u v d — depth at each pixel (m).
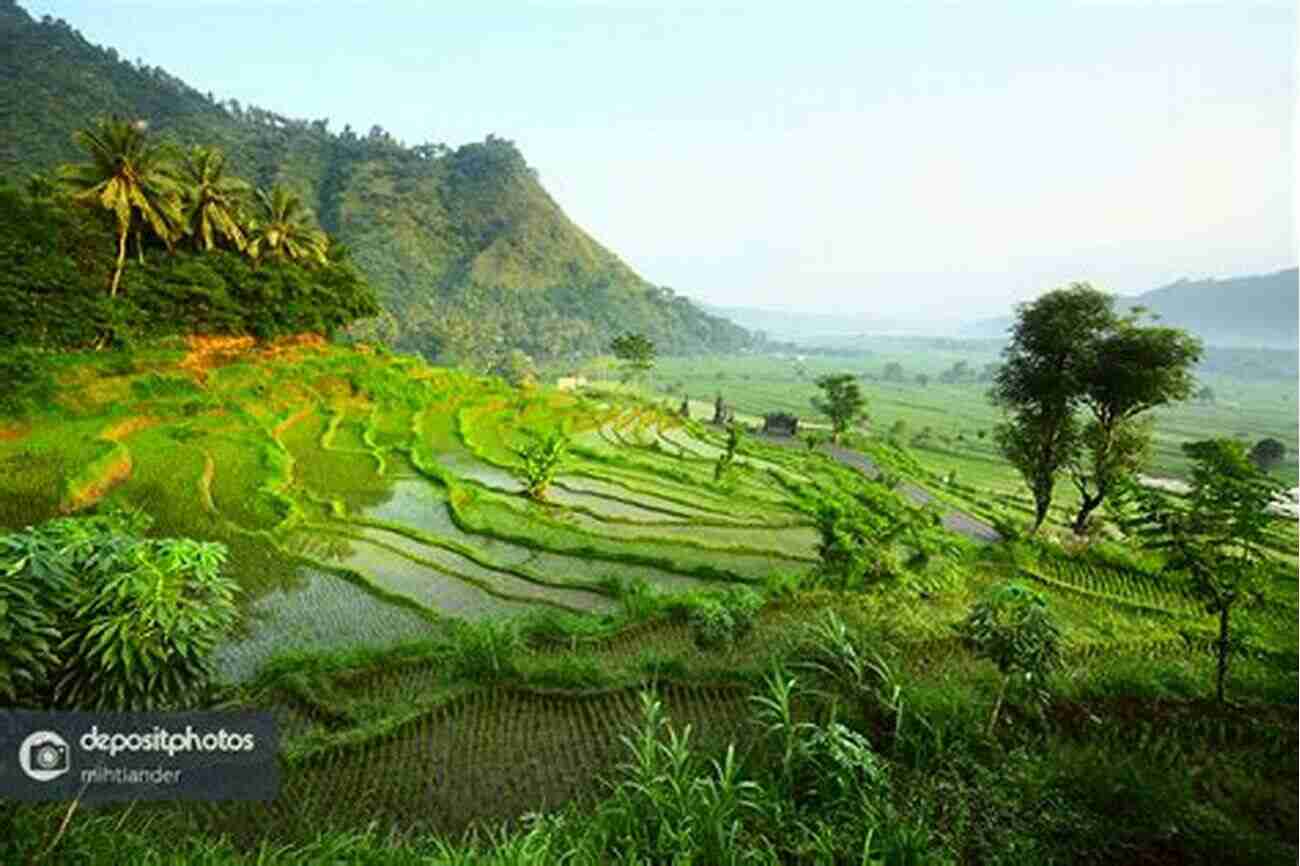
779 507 33.19
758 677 10.87
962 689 9.09
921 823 5.61
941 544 21.72
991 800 6.34
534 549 22.84
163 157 41.44
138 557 5.25
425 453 34.56
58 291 35.94
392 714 9.93
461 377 58.34
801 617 14.70
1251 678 10.50
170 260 46.16
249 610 16.22
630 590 18.58
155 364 36.59
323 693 10.88
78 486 20.86
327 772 8.70
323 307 57.41
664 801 5.91
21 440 24.83
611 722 10.12
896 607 14.74
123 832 5.33
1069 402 31.66
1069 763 7.02
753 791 6.50
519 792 8.55
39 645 4.52
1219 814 6.23
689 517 29.22
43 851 4.59
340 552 20.56
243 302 49.59
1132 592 19.88
